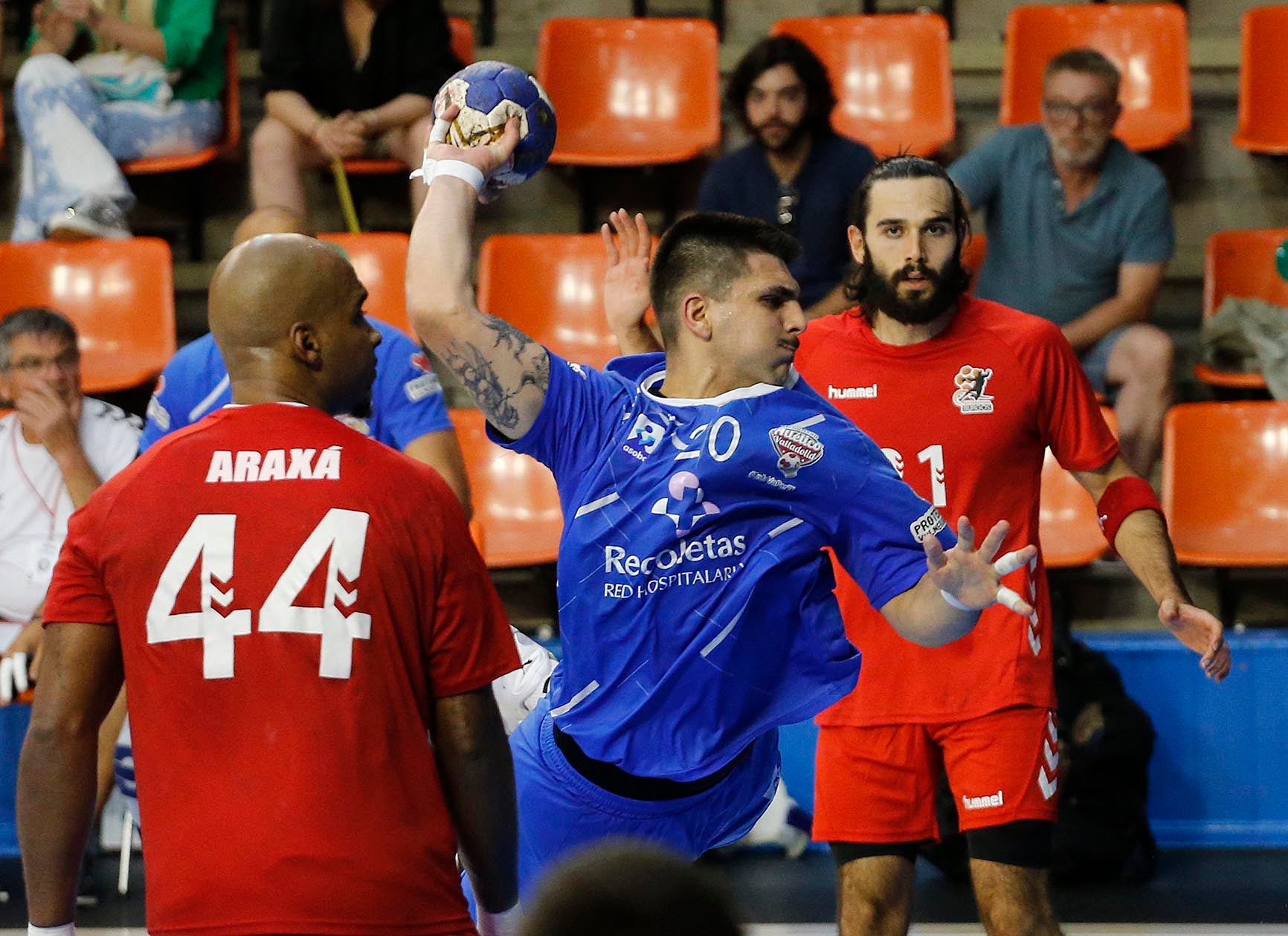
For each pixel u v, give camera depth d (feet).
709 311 33.19
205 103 84.07
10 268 78.02
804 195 74.28
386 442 46.55
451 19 90.53
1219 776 63.21
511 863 30.60
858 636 41.81
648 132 87.76
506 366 32.17
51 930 30.17
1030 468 42.27
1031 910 40.57
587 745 34.19
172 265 81.10
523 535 68.64
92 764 29.71
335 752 27.86
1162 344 70.79
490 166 33.06
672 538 32.63
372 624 28.35
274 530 28.45
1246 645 63.21
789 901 56.29
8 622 61.52
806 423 32.60
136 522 28.76
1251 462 69.62
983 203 75.25
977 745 40.88
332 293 30.25
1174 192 87.15
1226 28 92.32
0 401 76.02
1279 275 79.41
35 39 86.38
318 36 79.97
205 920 27.40
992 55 89.25
